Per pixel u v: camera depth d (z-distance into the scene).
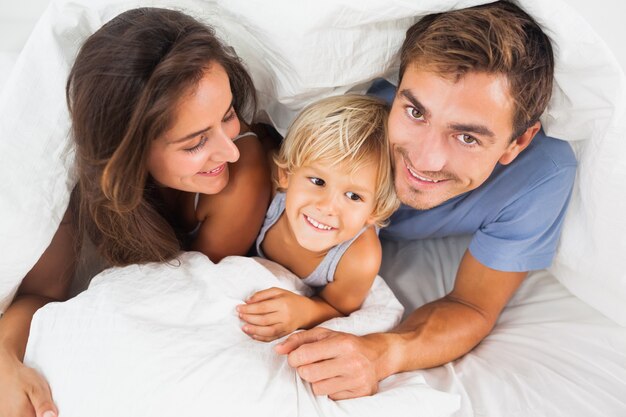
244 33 0.87
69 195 0.81
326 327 0.85
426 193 0.84
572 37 0.72
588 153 0.85
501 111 0.73
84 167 0.77
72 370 0.71
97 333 0.73
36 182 0.77
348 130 0.82
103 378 0.69
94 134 0.73
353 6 0.76
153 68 0.69
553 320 0.96
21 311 0.84
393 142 0.82
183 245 0.96
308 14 0.77
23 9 1.21
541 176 0.88
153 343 0.71
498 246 0.92
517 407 0.81
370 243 0.92
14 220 0.76
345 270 0.92
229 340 0.75
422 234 1.07
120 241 0.84
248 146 0.92
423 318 0.91
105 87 0.71
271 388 0.70
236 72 0.82
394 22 0.81
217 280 0.82
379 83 1.00
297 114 0.97
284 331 0.82
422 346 0.86
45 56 0.78
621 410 0.81
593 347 0.91
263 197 0.93
